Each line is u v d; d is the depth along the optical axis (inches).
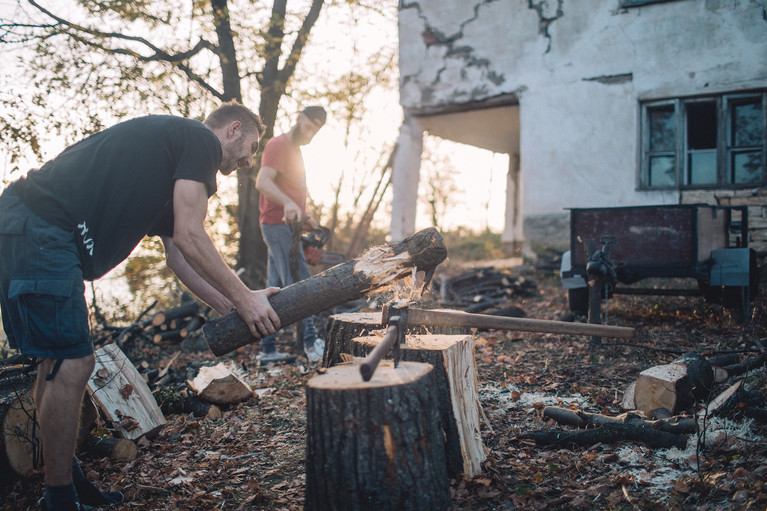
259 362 201.0
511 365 180.2
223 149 109.1
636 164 363.6
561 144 382.3
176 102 307.1
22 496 107.3
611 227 206.1
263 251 344.5
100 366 134.1
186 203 94.2
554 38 381.1
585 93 374.3
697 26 343.3
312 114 196.4
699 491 95.0
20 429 111.9
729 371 149.0
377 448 81.5
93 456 124.1
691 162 358.3
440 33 415.5
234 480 111.2
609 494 97.2
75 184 92.7
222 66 325.1
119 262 102.0
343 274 112.9
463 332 133.1
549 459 111.7
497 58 399.2
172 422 145.5
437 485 86.3
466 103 412.2
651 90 356.8
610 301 260.7
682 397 127.5
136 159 95.3
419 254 112.4
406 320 99.2
